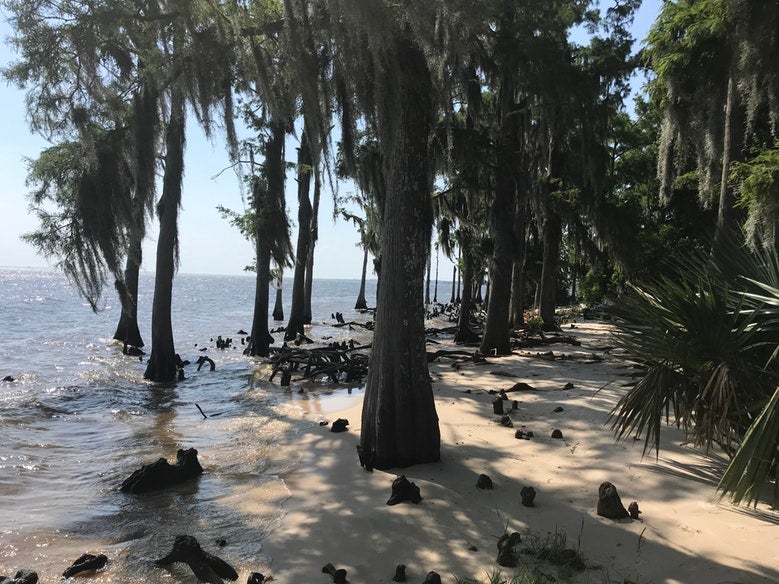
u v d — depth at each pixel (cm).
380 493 603
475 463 680
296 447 829
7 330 3222
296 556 475
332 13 639
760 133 1238
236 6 803
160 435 969
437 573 416
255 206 1931
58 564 487
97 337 2870
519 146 1677
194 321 3941
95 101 916
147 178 1103
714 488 555
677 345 475
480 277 2631
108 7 764
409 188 704
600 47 1634
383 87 679
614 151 2905
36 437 963
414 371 690
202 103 827
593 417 855
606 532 477
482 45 1401
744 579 388
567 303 4416
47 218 1126
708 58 976
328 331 3147
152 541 528
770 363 473
